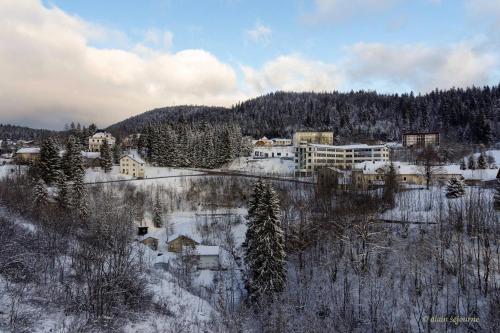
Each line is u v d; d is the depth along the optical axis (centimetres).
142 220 9412
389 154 17350
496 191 7800
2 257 3891
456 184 8431
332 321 4747
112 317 3484
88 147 18388
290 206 8288
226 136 16275
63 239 5494
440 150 15912
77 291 3669
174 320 3912
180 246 7619
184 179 12488
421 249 5953
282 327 4481
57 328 3061
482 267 5231
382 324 4519
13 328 2838
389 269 5631
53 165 10300
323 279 5734
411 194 9381
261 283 5041
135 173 13300
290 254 6469
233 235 8694
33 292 3562
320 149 15000
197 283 5912
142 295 4169
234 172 14088
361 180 10456
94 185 11119
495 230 5803
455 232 6112
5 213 6569
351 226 6450
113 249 4581
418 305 4688
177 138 15862
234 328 4219
